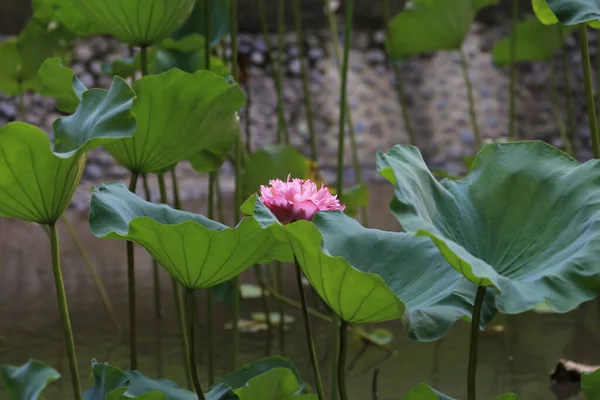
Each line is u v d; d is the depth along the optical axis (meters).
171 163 3.09
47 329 4.76
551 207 2.10
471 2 5.12
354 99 9.97
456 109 9.99
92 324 4.88
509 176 2.18
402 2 10.40
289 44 10.25
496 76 10.37
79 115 2.41
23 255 6.37
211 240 2.09
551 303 1.80
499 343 4.61
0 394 3.72
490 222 2.13
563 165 2.17
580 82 10.28
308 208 2.16
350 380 4.05
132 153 3.01
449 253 1.77
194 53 4.02
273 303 5.48
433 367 4.23
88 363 4.23
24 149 2.18
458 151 9.52
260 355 4.44
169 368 4.18
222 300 4.01
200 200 7.75
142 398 2.31
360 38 10.53
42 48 4.96
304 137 9.48
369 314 1.96
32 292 5.47
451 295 2.02
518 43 5.82
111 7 3.10
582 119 10.00
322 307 5.38
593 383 2.20
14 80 5.01
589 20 2.26
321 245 1.81
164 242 2.11
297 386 2.50
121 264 6.18
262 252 2.16
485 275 1.71
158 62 3.94
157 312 5.09
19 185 2.25
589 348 4.47
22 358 4.28
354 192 4.64
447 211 2.09
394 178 1.95
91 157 8.41
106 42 9.35
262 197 2.17
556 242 2.04
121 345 4.54
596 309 5.25
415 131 9.73
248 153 5.25
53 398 3.75
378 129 9.71
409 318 1.86
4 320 4.91
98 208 2.22
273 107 9.68
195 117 3.00
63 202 2.34
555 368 4.03
